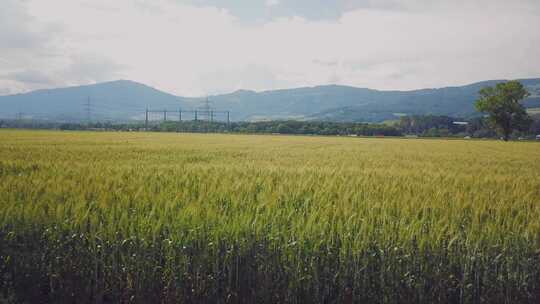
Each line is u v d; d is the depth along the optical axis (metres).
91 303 4.67
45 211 5.25
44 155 16.66
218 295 4.58
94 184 6.94
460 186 8.84
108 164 12.49
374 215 5.51
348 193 6.89
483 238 4.94
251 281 4.57
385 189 7.50
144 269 4.54
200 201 5.78
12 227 4.86
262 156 19.55
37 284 4.72
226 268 4.60
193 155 19.28
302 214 5.43
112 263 4.61
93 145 27.81
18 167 10.88
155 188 6.96
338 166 13.98
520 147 42.50
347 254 4.60
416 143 51.00
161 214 5.11
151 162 14.18
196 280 4.52
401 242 4.73
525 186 9.06
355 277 4.51
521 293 4.70
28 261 4.72
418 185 8.52
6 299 4.59
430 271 4.62
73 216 4.91
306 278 4.51
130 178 8.06
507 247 4.79
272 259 4.56
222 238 4.59
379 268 4.62
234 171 10.43
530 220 5.59
